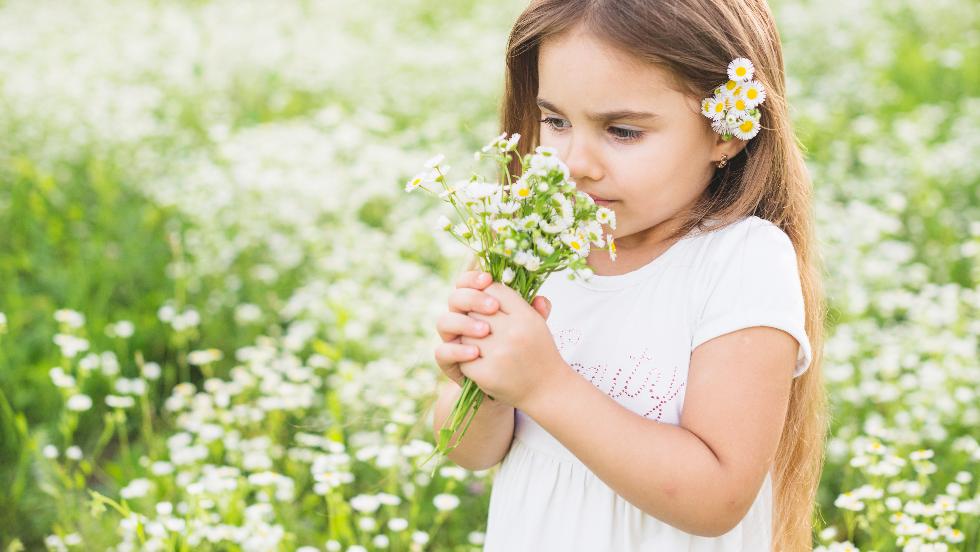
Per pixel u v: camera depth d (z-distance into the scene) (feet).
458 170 18.02
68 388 10.20
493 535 6.18
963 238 16.07
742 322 5.26
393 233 16.66
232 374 11.78
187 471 9.81
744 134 5.32
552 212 4.93
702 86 5.25
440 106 22.77
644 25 5.06
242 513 9.11
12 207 16.48
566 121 5.40
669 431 5.18
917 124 20.04
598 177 5.29
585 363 5.84
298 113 22.79
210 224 15.33
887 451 8.85
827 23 27.20
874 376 12.16
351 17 31.14
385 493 9.42
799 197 6.01
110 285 14.23
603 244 4.94
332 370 12.75
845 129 20.83
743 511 5.18
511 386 5.11
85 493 10.51
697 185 5.51
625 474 5.10
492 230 5.48
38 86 21.06
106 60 24.07
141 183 17.54
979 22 28.32
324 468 8.80
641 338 5.68
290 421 11.48
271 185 16.29
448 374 5.45
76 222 15.97
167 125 20.42
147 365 11.84
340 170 17.28
